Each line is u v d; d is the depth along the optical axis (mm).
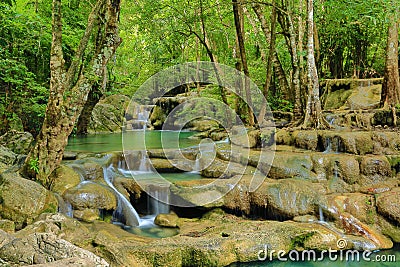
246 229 4574
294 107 8656
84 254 2873
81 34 8859
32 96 8586
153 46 10430
